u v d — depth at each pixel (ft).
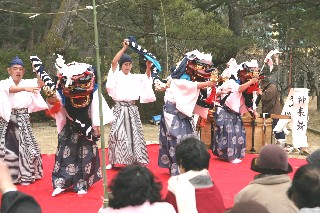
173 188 11.51
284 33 65.26
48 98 18.85
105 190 14.33
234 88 26.11
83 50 60.18
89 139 19.49
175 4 44.39
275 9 57.06
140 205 9.78
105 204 14.14
